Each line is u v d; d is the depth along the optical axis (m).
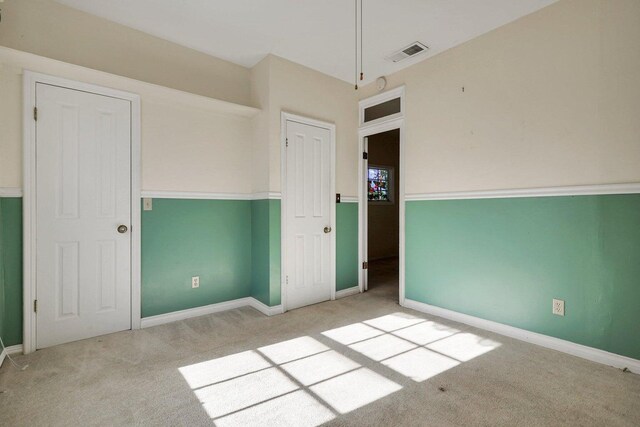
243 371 1.96
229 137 3.19
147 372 1.94
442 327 2.69
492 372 1.94
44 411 1.56
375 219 6.36
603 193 2.04
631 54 1.94
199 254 3.01
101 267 2.50
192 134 2.96
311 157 3.38
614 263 2.01
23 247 2.18
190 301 2.96
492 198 2.60
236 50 2.99
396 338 2.46
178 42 2.85
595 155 2.08
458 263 2.83
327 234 3.54
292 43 2.87
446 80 2.92
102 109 2.50
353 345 2.34
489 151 2.62
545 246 2.30
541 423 1.48
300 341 2.41
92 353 2.19
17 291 2.18
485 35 2.65
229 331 2.62
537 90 2.34
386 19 2.50
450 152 2.88
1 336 2.09
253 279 3.32
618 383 1.81
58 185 2.32
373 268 5.41
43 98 2.25
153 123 2.75
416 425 1.47
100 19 2.49
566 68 2.20
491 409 1.58
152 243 2.74
